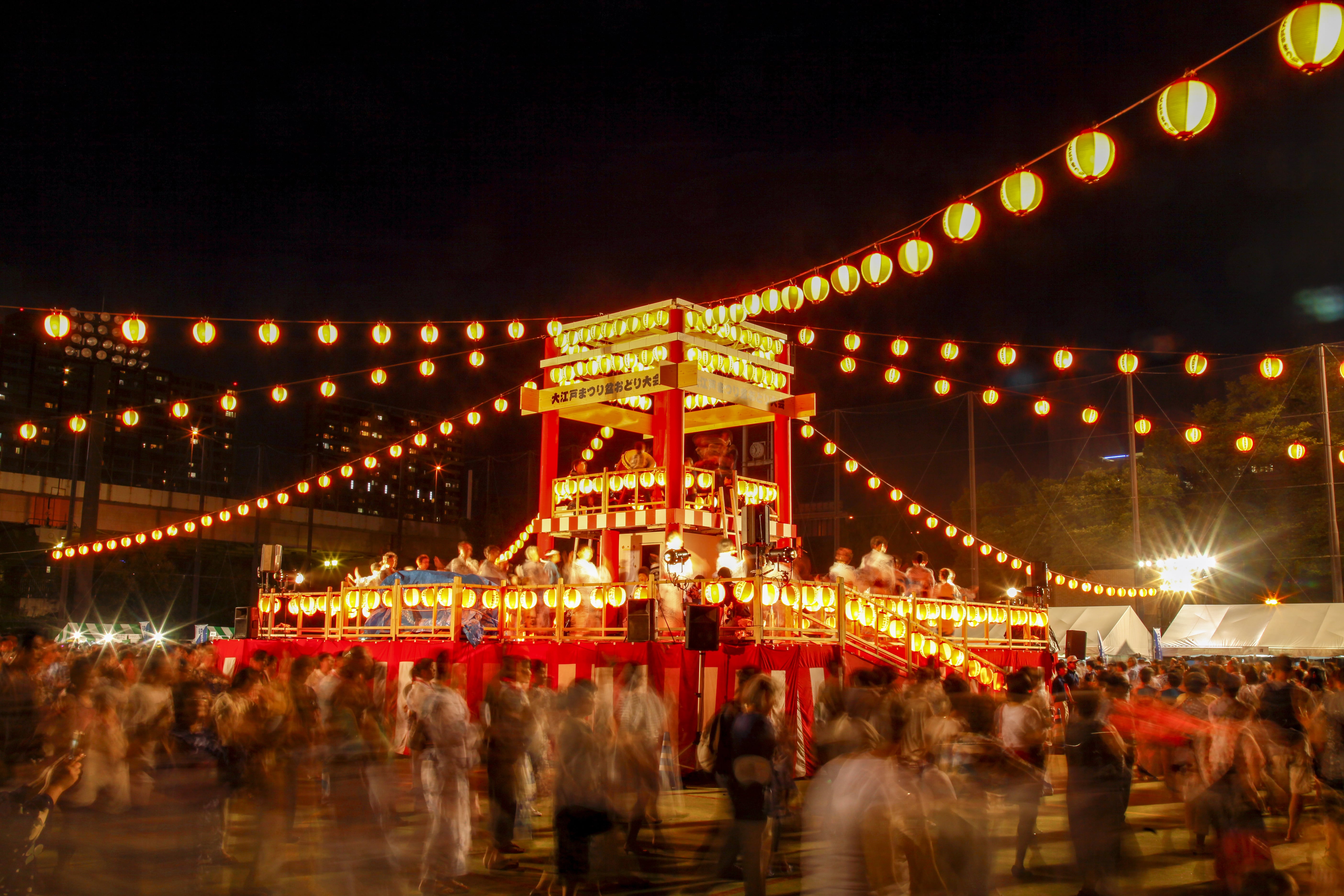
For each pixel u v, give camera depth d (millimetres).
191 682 8148
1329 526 31781
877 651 16469
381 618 18109
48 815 7348
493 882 9250
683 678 14750
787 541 20891
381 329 16609
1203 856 10109
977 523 39750
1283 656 11797
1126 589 32281
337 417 103500
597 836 8430
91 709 7762
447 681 9664
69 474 73938
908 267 11258
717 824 9680
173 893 7730
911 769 5457
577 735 8219
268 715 8469
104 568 60906
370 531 71000
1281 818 12250
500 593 17203
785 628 15570
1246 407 35438
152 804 7805
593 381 20344
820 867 5016
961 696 8156
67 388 76188
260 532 56375
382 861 8742
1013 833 11547
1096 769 8258
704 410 22734
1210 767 8383
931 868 5160
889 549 41312
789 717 14797
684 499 18984
